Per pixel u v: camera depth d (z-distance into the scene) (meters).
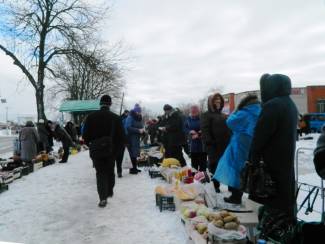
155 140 18.16
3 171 11.27
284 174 4.27
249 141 5.62
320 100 62.72
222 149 7.10
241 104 5.79
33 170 12.64
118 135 7.57
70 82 36.59
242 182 4.49
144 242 5.11
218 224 4.15
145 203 7.23
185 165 10.27
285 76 4.51
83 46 22.98
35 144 13.38
